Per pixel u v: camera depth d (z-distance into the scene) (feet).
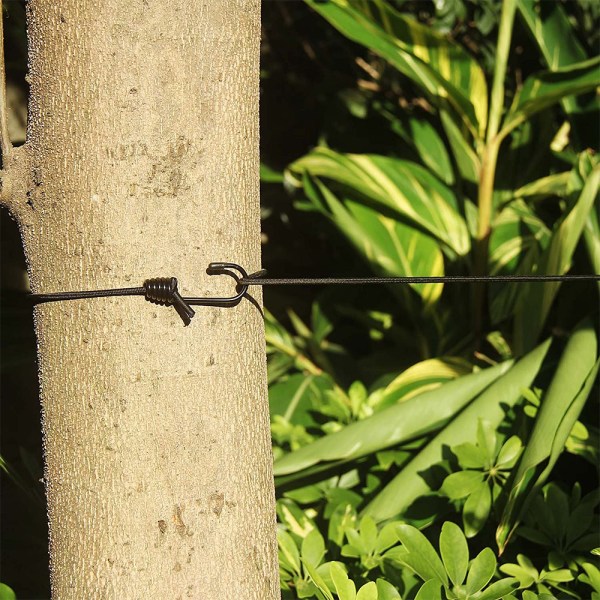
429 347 6.31
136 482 4.30
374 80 8.48
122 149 4.26
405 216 6.19
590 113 6.59
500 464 4.88
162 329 4.29
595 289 5.71
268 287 8.25
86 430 4.31
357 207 6.32
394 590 4.51
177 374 4.30
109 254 4.28
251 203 4.40
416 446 5.18
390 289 6.23
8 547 5.41
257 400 4.42
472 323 6.14
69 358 4.31
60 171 4.29
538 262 5.40
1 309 6.26
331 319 7.12
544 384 5.23
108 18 4.25
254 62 4.38
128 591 4.31
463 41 7.70
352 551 4.72
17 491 5.77
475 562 4.58
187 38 4.27
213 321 4.33
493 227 6.14
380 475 5.19
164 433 4.30
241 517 4.37
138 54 4.25
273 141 8.89
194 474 4.32
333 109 8.13
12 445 6.58
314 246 8.52
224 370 4.34
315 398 5.77
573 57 6.48
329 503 5.04
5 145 4.37
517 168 6.84
